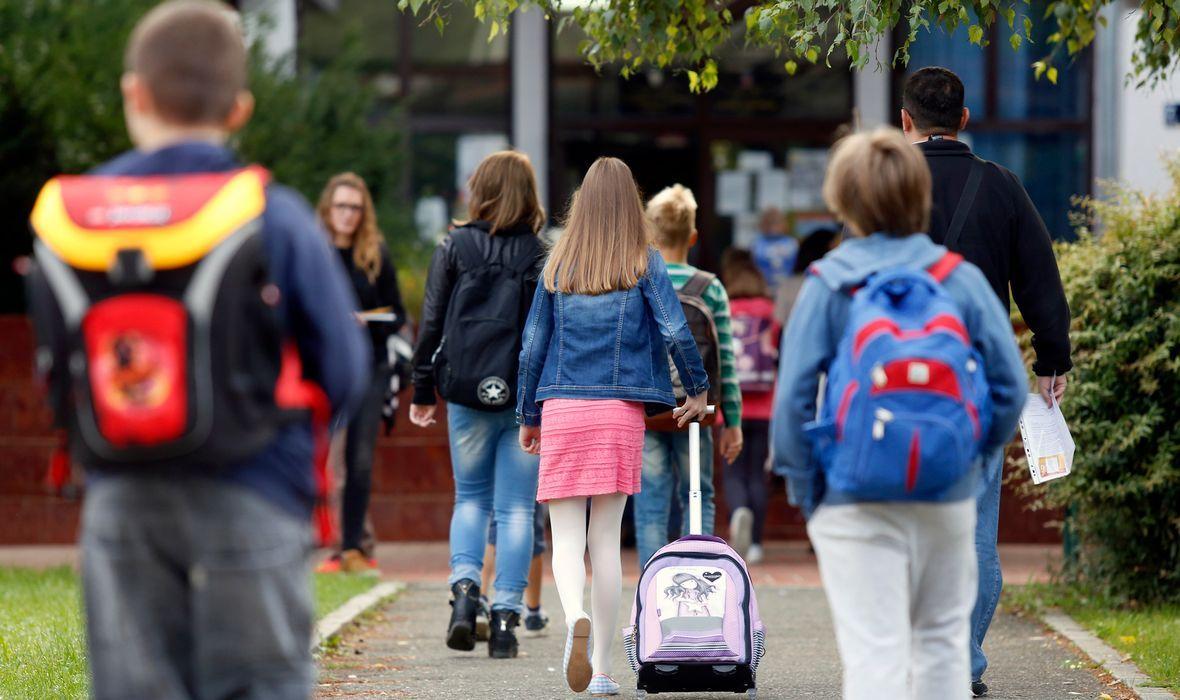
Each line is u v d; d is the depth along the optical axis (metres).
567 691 16.97
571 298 16.28
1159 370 21.70
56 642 18.38
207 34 8.51
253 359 8.13
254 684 8.10
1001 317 10.66
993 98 43.75
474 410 18.92
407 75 43.88
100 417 7.89
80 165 33.38
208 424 7.89
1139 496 21.94
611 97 44.50
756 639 15.67
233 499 8.05
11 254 34.75
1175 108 33.56
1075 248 23.05
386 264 27.12
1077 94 43.53
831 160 11.12
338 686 17.22
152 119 8.48
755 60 44.62
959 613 10.71
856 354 10.10
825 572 10.55
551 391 16.28
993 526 15.85
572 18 19.84
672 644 15.09
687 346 16.09
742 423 29.31
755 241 43.72
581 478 16.03
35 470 33.28
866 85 44.09
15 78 32.66
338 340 8.38
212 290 7.95
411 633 21.53
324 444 8.61
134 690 8.02
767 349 29.58
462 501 19.33
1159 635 19.31
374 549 29.86
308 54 43.34
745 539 28.44
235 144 34.84
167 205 8.05
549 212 44.12
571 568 16.27
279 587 8.19
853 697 10.23
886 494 10.09
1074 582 23.98
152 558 8.05
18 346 33.38
